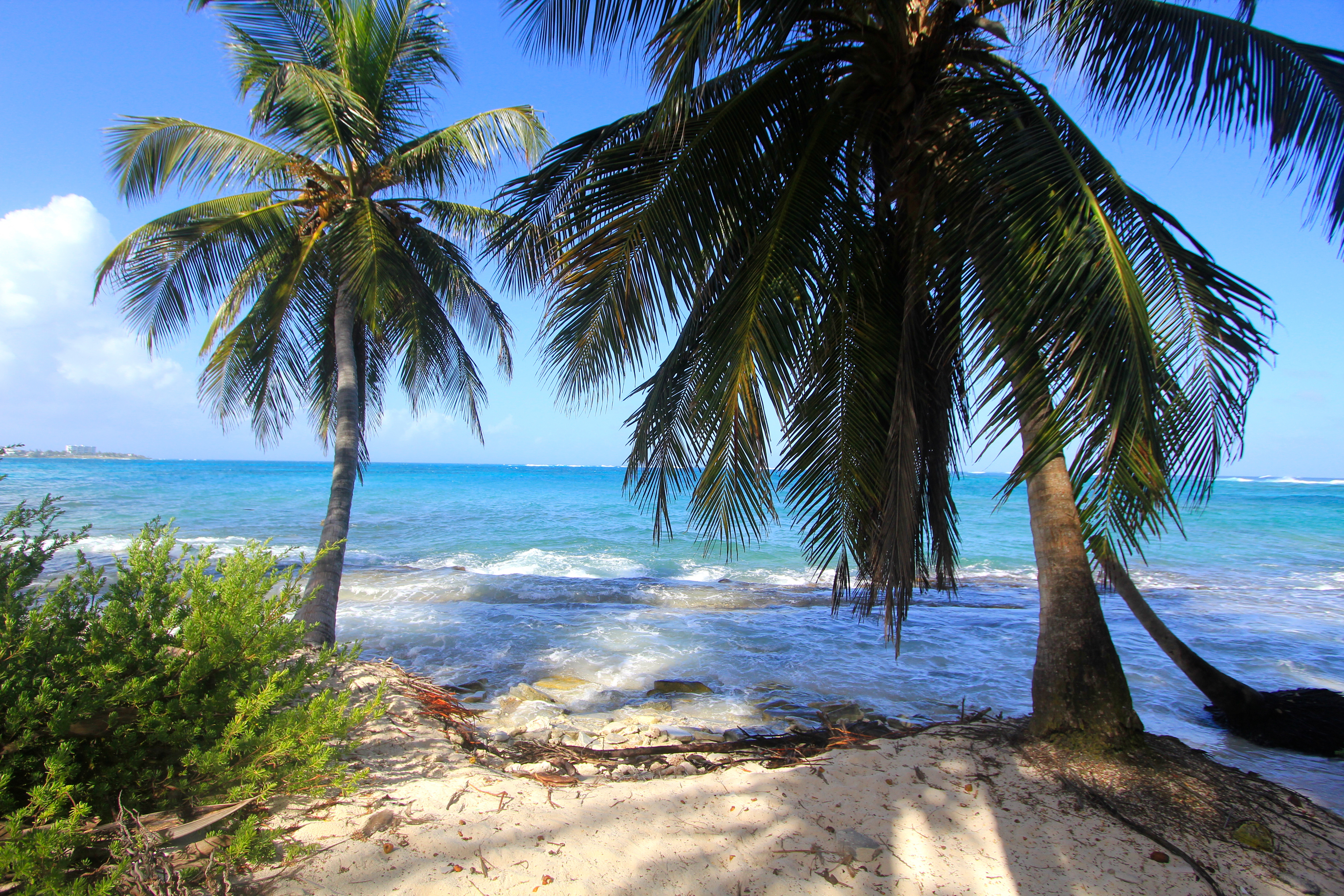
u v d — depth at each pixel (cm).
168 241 793
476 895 220
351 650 392
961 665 700
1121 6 375
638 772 371
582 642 780
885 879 246
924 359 411
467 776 322
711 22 317
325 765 267
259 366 887
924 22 400
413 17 834
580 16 422
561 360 445
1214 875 257
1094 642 349
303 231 831
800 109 451
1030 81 398
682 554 1622
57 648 244
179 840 233
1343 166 326
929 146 391
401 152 843
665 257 406
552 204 486
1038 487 379
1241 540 1892
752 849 262
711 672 674
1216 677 491
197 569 270
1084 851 269
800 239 403
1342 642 795
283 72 694
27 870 182
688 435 416
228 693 256
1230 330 300
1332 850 275
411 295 807
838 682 641
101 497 2686
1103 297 284
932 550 453
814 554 452
